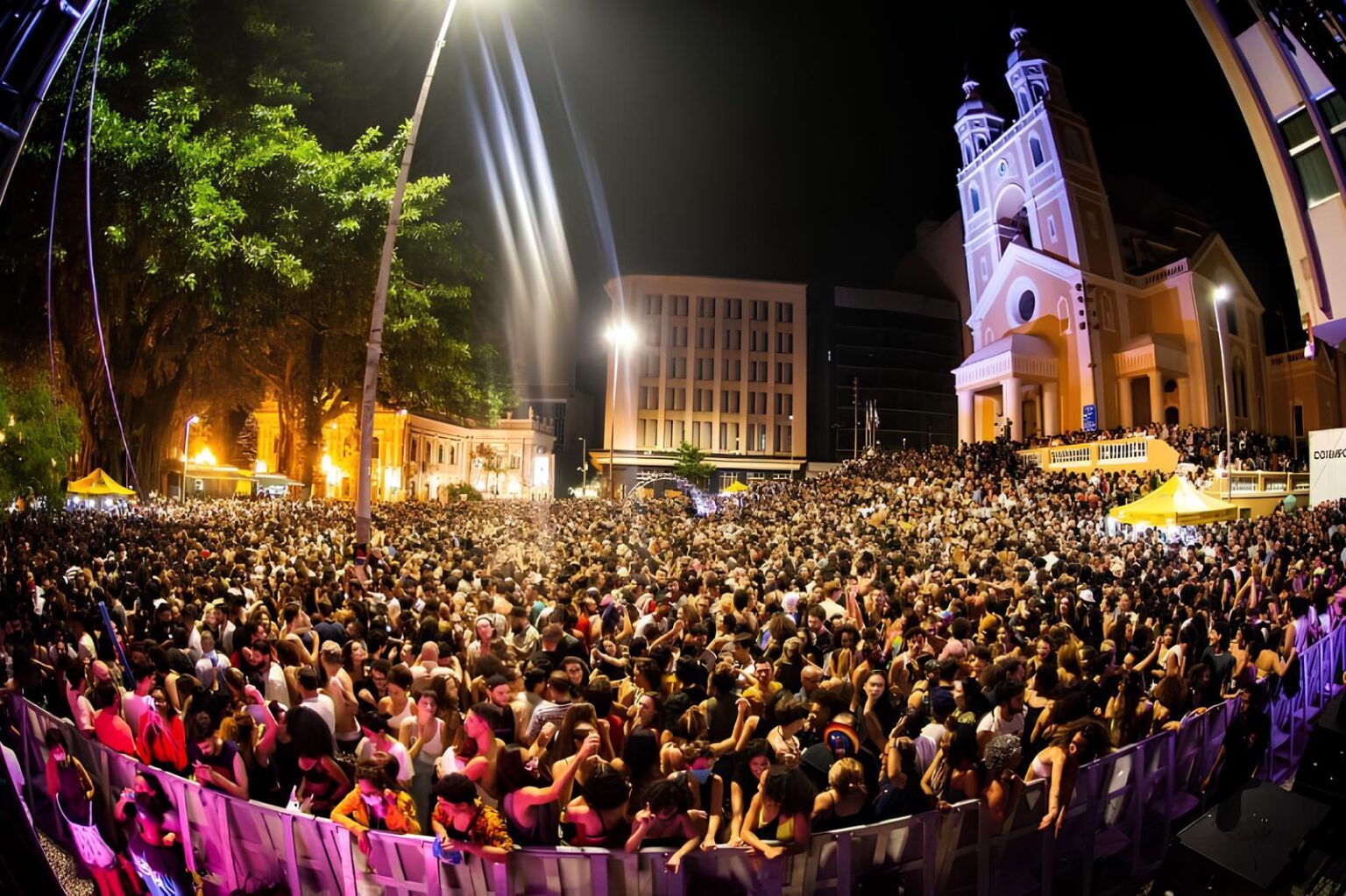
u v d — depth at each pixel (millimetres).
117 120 20375
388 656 7219
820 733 5234
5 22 3752
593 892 4059
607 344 84750
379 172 27547
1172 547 17250
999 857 4777
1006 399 50875
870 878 4379
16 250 21703
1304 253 14359
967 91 64562
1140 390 51969
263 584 10602
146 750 5727
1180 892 5520
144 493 28078
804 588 11156
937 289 94625
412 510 32500
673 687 6594
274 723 5664
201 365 34156
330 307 27984
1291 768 8016
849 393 88688
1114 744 6238
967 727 4855
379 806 4504
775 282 87000
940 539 19531
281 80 29172
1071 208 51375
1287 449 40375
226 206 22438
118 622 9156
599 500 43438
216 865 4852
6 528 18078
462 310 34156
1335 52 7719
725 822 4855
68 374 25250
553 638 6781
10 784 4172
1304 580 12930
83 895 5602
